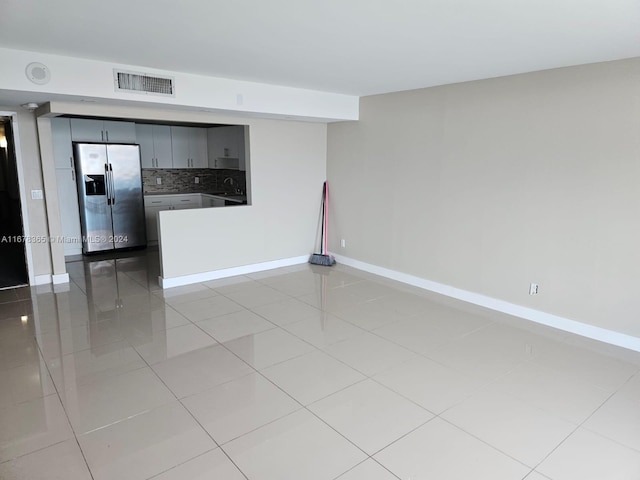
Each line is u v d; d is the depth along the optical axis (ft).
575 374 10.57
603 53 10.61
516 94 13.50
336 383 10.09
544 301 13.62
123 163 22.16
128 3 7.54
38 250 17.02
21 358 11.14
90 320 13.69
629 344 11.94
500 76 13.75
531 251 13.75
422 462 7.57
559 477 7.26
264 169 19.11
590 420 8.79
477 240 15.20
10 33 9.46
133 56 11.59
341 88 16.56
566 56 10.97
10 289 16.66
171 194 24.57
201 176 27.17
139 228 23.27
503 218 14.34
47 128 16.22
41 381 10.03
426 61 11.78
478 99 14.52
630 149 11.35
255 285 17.51
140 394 9.53
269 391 9.71
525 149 13.48
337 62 12.05
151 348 11.77
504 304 14.70
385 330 13.12
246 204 19.80
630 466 7.53
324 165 21.09
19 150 15.94
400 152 17.40
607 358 11.41
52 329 12.98
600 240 12.16
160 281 17.16
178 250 17.24
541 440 8.18
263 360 11.16
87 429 8.31
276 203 19.79
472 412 9.02
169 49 10.82
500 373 10.60
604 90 11.62
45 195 16.66
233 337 12.52
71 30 9.23
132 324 13.39
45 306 14.89
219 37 9.69
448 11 7.77
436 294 16.61
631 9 7.41
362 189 19.34
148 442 7.97
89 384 9.91
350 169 19.80
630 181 11.44
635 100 11.12
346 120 19.04
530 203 13.58
